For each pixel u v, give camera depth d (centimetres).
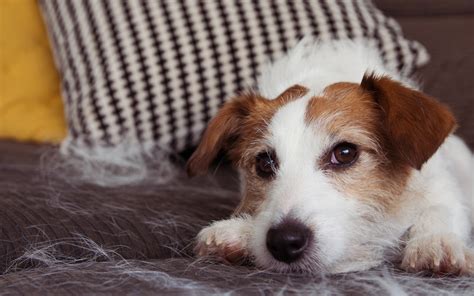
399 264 64
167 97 91
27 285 56
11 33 102
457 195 71
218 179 88
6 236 66
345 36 91
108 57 91
